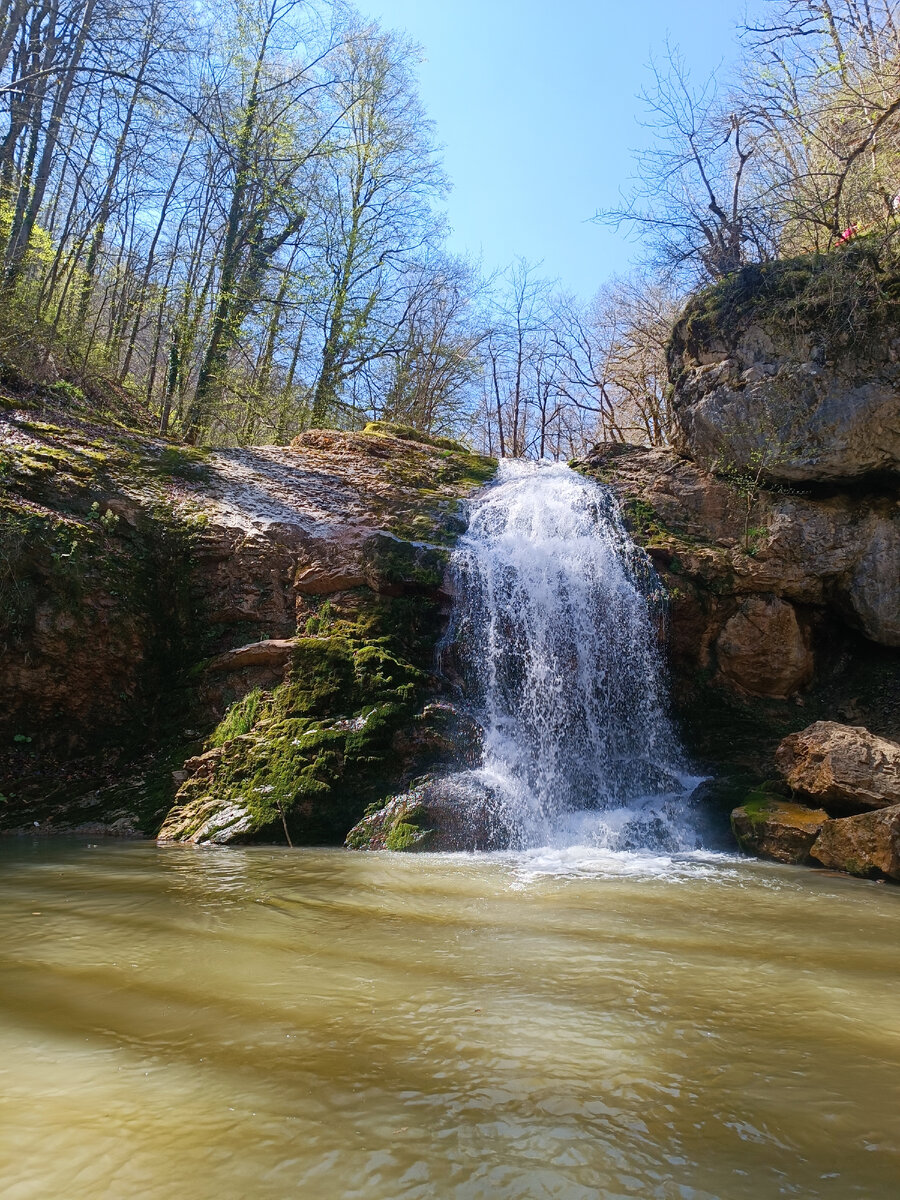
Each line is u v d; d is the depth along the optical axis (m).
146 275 16.94
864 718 9.25
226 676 8.22
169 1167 1.91
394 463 11.46
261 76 15.88
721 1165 1.99
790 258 10.28
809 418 9.66
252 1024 2.79
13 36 12.21
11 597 7.29
